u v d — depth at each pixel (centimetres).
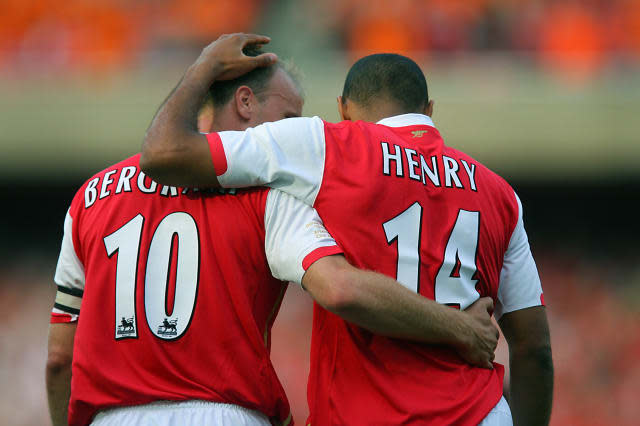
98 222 830
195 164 771
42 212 3897
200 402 785
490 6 3538
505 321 906
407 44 3525
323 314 812
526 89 3167
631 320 3519
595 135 3145
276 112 891
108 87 3225
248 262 802
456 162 852
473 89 3180
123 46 3559
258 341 804
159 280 802
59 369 891
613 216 3862
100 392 799
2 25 3525
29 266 3850
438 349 787
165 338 789
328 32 3588
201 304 792
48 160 3234
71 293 879
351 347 787
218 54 848
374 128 832
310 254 751
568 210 3891
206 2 3641
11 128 3200
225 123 881
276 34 3622
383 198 789
